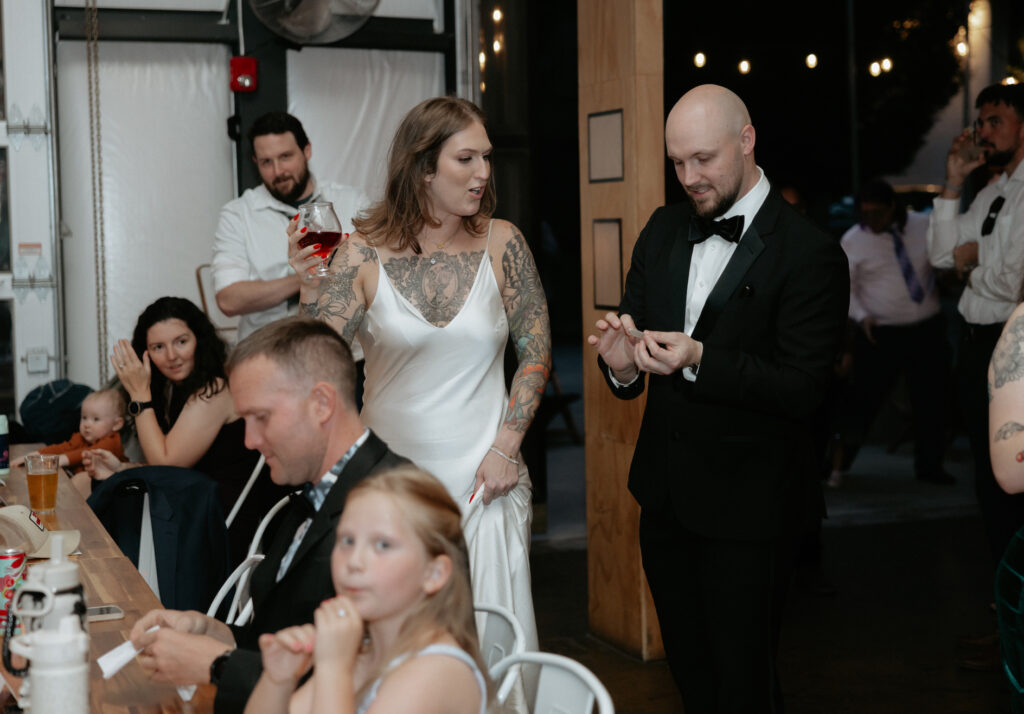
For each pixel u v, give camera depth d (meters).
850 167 8.81
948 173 4.48
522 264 2.91
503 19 5.52
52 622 1.50
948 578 5.09
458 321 2.76
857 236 6.68
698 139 2.65
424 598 1.48
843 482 7.09
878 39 8.61
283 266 4.28
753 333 2.74
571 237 12.73
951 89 8.54
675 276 2.89
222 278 4.25
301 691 1.58
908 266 6.61
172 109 4.89
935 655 4.09
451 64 5.21
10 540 2.47
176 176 4.93
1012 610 2.26
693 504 2.75
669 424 2.83
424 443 2.76
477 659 1.52
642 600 3.96
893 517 6.23
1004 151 4.12
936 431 6.91
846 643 4.24
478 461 2.77
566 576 5.15
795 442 2.79
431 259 2.80
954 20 8.39
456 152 2.68
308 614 1.81
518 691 2.62
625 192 3.81
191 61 4.90
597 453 4.14
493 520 2.76
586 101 4.04
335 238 2.79
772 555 2.74
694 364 2.66
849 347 6.73
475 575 2.73
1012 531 3.79
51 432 4.31
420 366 2.77
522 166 5.66
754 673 2.75
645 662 3.97
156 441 3.52
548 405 7.31
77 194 4.82
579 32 4.06
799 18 8.62
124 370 3.53
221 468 3.54
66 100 4.77
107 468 3.49
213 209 4.99
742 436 2.74
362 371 4.04
